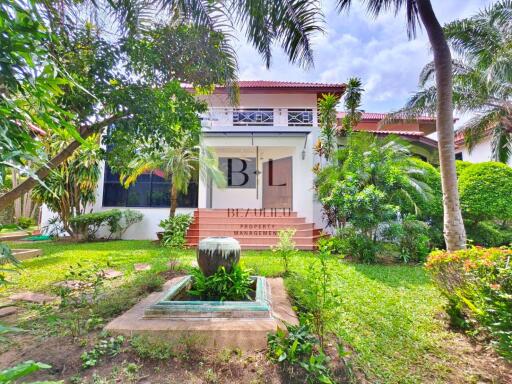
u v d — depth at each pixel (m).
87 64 3.67
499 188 8.94
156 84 4.46
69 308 3.67
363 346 2.87
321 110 10.42
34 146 1.57
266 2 4.44
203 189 11.44
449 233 4.94
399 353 2.80
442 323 3.46
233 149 13.27
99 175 11.21
